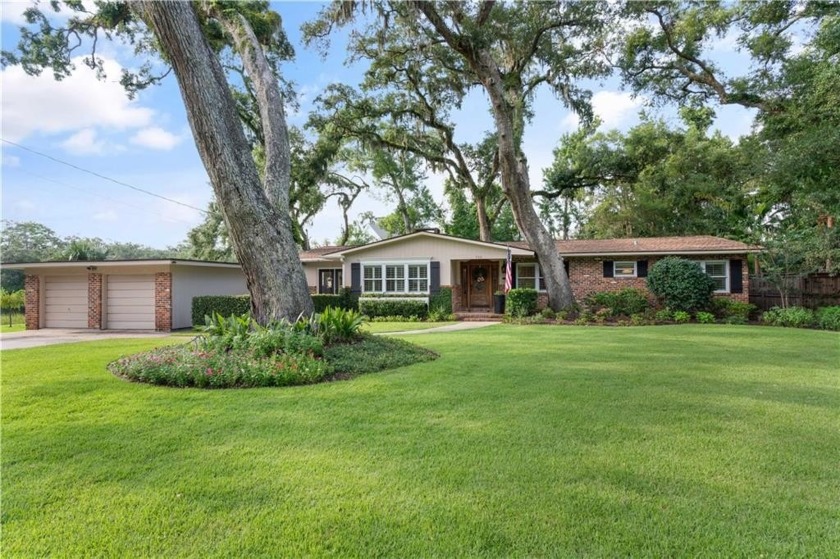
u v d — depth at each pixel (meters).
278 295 8.23
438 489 2.88
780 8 16.88
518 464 3.25
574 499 2.73
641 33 17.86
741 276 16.56
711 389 5.43
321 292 24.48
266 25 12.52
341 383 5.98
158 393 5.46
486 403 4.88
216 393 5.46
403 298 18.45
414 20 15.02
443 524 2.47
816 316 13.71
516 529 2.41
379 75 20.41
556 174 26.53
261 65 9.66
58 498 2.82
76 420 4.39
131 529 2.47
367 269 19.28
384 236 29.94
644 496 2.76
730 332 11.77
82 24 14.77
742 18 17.58
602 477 3.03
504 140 16.50
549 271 17.03
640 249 17.44
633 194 28.02
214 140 7.81
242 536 2.38
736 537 2.33
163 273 16.45
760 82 18.28
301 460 3.37
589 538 2.33
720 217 25.27
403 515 2.57
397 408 4.74
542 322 15.74
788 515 2.54
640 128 26.05
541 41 15.92
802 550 2.22
